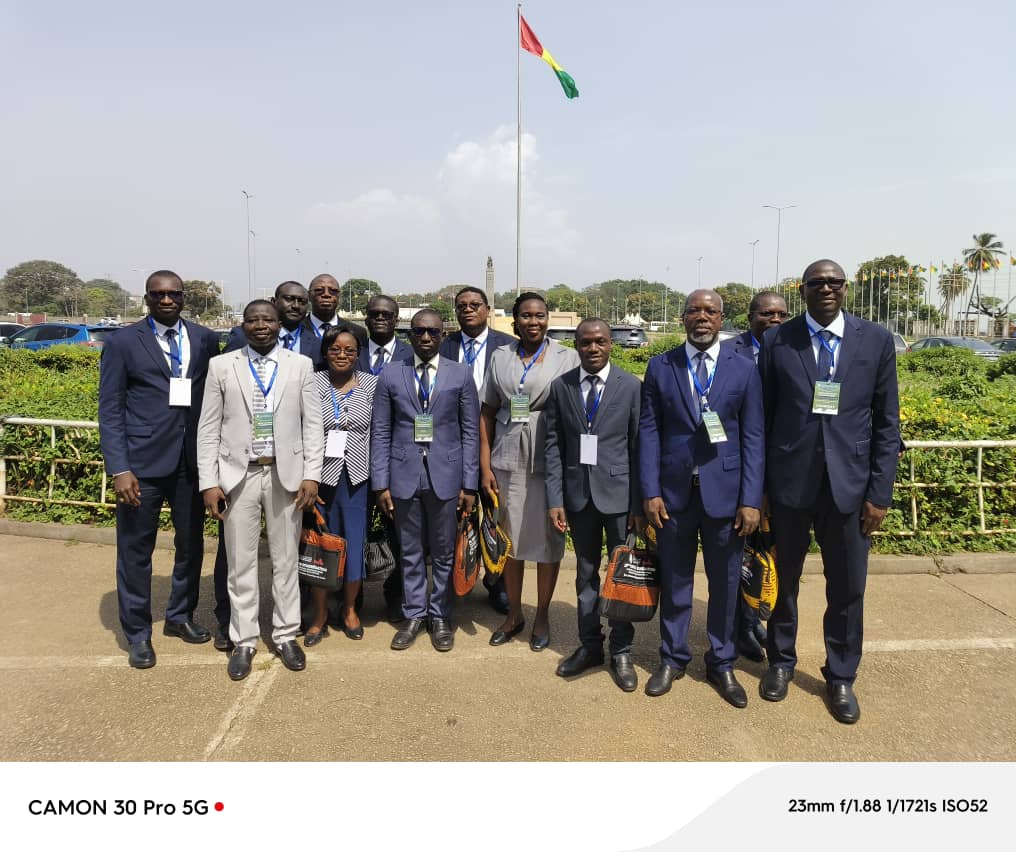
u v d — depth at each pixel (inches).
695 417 132.6
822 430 126.2
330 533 158.2
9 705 128.6
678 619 138.2
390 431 156.9
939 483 207.8
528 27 885.2
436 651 153.7
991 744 119.1
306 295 188.1
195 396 148.5
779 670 136.0
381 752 115.4
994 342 1187.3
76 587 186.4
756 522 130.7
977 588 185.2
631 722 125.3
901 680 139.4
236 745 116.9
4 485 239.3
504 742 118.5
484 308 183.9
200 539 156.1
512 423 153.6
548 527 151.9
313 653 151.9
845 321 127.6
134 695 132.6
